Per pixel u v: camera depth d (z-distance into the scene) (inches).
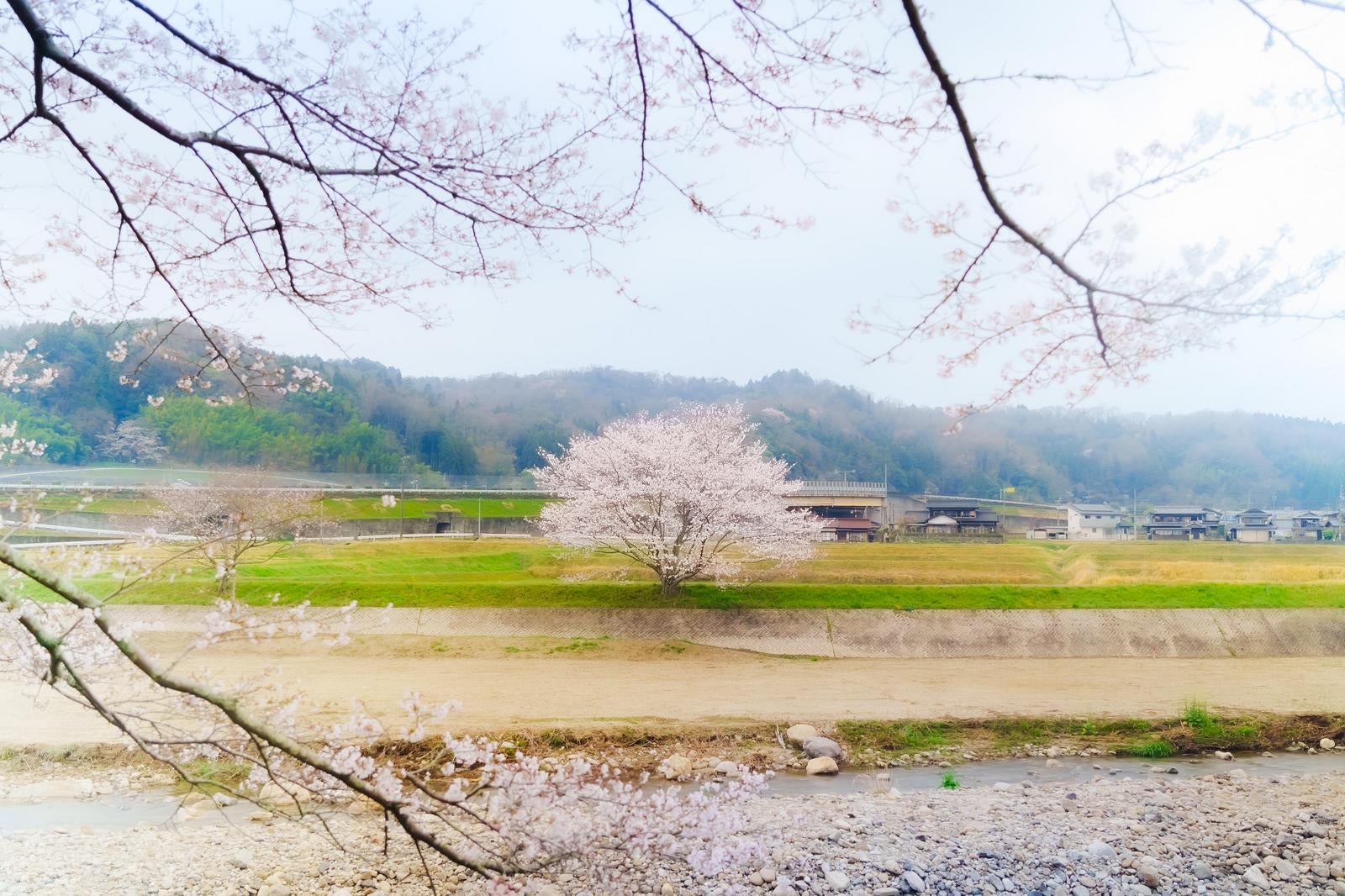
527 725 619.2
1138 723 671.8
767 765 581.6
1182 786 506.0
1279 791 487.5
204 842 377.1
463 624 973.8
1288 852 375.9
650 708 695.1
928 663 925.8
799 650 962.1
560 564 1432.1
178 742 188.1
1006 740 652.1
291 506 1190.3
